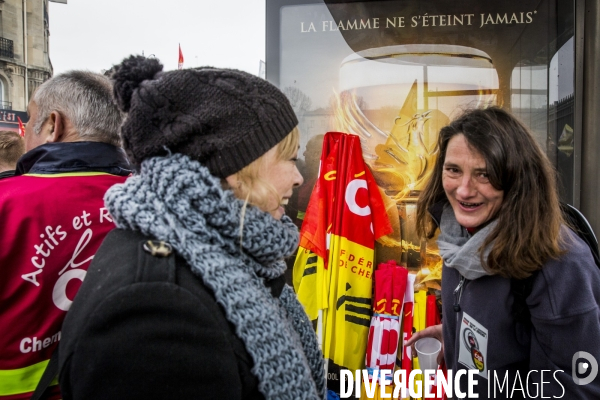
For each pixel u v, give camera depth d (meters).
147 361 0.52
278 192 0.73
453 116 2.03
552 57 1.93
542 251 0.97
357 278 2.00
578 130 1.81
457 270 1.21
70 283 1.09
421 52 2.04
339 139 2.03
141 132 0.64
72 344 0.54
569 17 1.82
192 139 0.64
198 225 0.62
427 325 2.01
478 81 2.01
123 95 0.68
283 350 0.64
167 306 0.54
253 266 0.70
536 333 1.01
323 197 2.01
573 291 0.96
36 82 18.50
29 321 1.03
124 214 0.63
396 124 2.08
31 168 1.17
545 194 1.00
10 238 1.01
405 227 2.10
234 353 0.61
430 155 2.06
